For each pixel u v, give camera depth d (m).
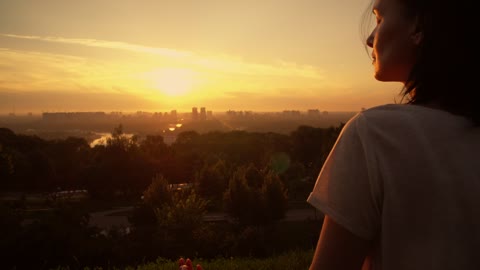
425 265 0.79
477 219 0.79
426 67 0.93
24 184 74.81
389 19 0.98
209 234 18.91
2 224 20.39
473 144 0.84
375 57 1.05
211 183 48.16
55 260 16.14
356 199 0.86
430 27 0.92
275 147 88.38
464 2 0.88
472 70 0.87
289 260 8.45
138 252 16.58
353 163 0.88
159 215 24.28
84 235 19.02
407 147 0.84
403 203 0.82
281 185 33.38
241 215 31.62
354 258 0.86
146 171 66.88
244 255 16.86
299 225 32.59
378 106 0.95
